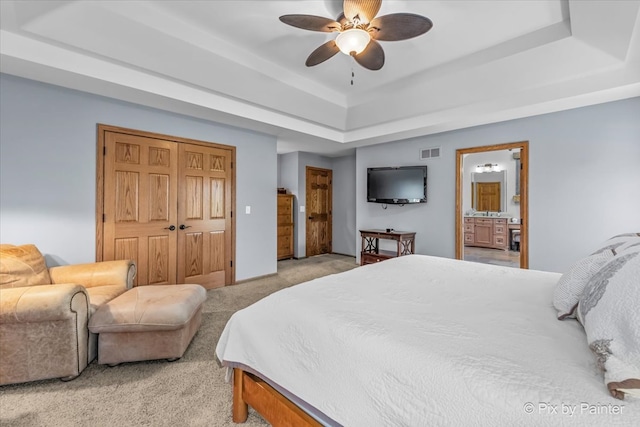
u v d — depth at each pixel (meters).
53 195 2.79
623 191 3.10
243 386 1.49
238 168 4.25
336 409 1.07
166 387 1.83
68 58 2.43
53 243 2.79
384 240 5.29
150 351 2.06
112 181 3.13
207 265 3.95
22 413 1.58
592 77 2.75
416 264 2.29
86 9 2.16
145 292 2.34
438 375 0.87
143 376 1.94
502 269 2.12
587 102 3.15
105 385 1.83
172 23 2.45
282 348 1.29
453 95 3.43
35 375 1.80
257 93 3.44
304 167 6.38
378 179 5.07
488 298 1.48
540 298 1.48
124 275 2.61
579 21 2.14
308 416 1.18
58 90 2.80
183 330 2.15
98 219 3.04
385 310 1.31
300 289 1.62
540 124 3.59
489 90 3.18
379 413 0.96
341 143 5.18
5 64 2.31
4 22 2.08
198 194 3.84
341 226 6.83
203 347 2.34
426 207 4.69
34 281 2.26
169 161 3.55
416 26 1.97
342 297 1.48
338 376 1.09
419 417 0.87
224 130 4.07
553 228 3.52
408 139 4.86
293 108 3.92
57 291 1.82
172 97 3.01
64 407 1.63
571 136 3.38
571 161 3.39
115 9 2.22
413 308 1.33
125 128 3.21
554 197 3.50
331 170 6.99
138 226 3.32
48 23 2.15
